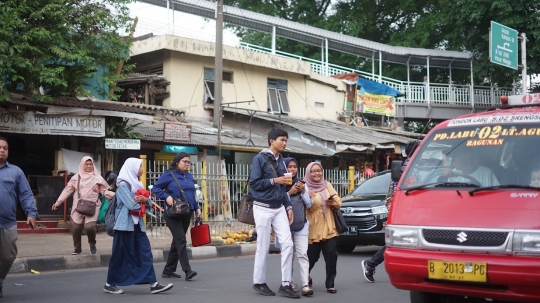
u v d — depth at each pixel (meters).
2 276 7.46
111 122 16.56
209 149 20.06
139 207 7.88
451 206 5.82
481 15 28.64
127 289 8.39
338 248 13.38
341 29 37.19
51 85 15.61
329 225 8.13
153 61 23.03
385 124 30.70
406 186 6.39
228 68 24.17
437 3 36.78
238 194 15.77
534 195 5.57
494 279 5.30
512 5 28.00
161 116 20.39
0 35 13.77
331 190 8.20
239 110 23.69
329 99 27.91
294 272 10.41
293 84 26.52
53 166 17.42
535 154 6.03
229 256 13.34
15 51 14.40
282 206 7.81
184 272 9.48
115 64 16.97
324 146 22.56
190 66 23.02
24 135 17.19
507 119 6.49
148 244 8.03
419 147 6.79
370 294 8.08
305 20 38.62
